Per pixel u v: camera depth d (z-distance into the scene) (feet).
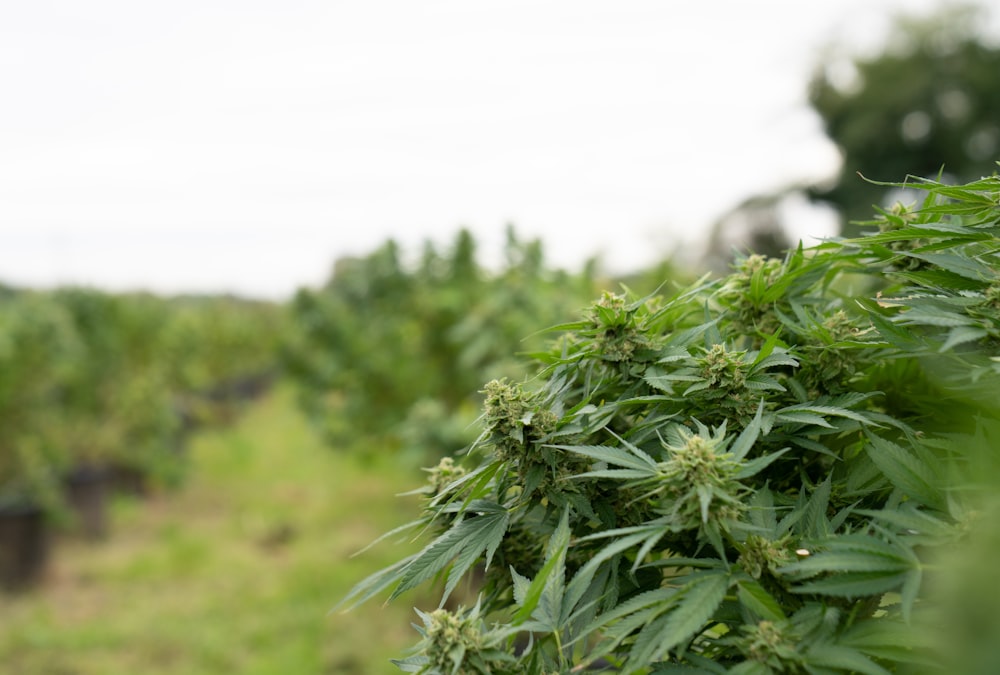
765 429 3.66
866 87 62.85
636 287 20.39
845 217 57.77
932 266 4.32
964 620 2.56
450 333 19.63
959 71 62.23
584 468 3.91
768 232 49.83
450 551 3.82
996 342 3.59
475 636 3.35
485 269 21.25
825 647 2.99
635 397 3.96
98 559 22.09
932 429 4.10
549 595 3.56
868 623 3.04
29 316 24.27
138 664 15.12
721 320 4.83
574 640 3.30
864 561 3.00
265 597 18.34
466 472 4.46
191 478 32.22
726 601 3.42
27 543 19.94
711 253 32.55
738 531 3.48
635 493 3.84
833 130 65.31
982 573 2.55
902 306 3.96
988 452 3.25
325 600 17.94
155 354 36.58
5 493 21.40
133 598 18.78
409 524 4.34
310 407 26.32
